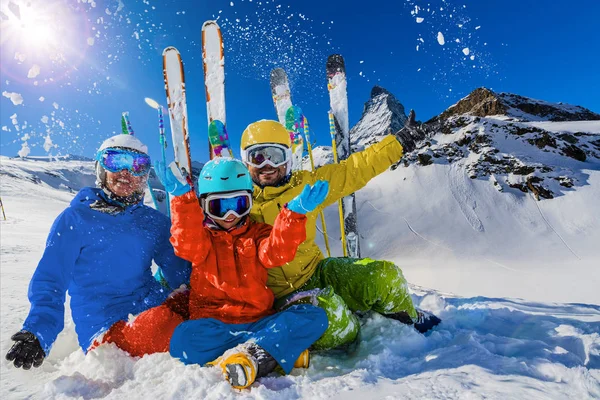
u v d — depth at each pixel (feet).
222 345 6.50
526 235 99.45
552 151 130.72
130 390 5.65
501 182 120.26
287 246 6.63
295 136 13.12
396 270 7.67
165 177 6.77
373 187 127.75
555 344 6.77
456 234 99.50
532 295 48.08
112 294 7.52
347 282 7.80
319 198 6.43
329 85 15.46
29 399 5.52
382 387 5.32
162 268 8.25
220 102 14.51
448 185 120.78
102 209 7.56
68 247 7.14
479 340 6.88
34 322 6.20
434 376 5.52
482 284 57.67
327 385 5.47
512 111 206.90
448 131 148.05
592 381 4.82
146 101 8.20
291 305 7.16
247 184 7.41
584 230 98.32
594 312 9.05
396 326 7.41
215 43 14.58
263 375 5.90
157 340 6.85
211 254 7.14
